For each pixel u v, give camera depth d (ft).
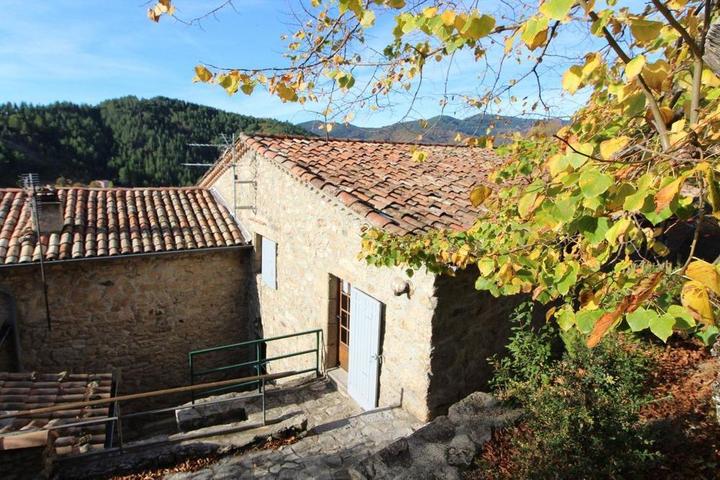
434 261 13.41
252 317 31.14
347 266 20.35
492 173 13.84
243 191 31.37
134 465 14.74
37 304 24.68
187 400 29.86
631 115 6.07
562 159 5.46
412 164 25.85
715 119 4.72
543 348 14.30
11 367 24.04
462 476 11.35
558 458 10.40
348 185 20.38
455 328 16.92
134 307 27.45
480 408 14.11
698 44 5.70
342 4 6.66
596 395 11.85
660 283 5.28
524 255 9.37
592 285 7.80
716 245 23.65
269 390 21.66
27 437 14.25
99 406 18.69
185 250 27.86
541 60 8.59
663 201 4.29
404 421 17.01
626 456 10.11
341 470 14.40
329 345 22.76
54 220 25.52
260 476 14.26
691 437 11.57
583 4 5.18
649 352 16.33
